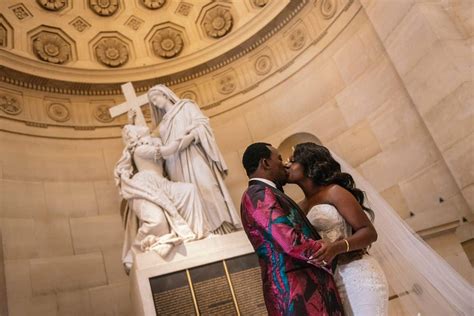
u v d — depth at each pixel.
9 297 6.34
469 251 5.44
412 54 5.99
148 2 9.62
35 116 8.05
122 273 7.53
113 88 8.88
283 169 2.95
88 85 8.65
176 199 5.00
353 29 7.34
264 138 8.39
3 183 7.11
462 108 5.30
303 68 8.19
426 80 5.80
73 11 9.18
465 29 5.71
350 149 7.27
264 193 2.61
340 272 2.70
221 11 9.34
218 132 8.74
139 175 5.17
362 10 7.14
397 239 3.38
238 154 8.48
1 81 7.81
